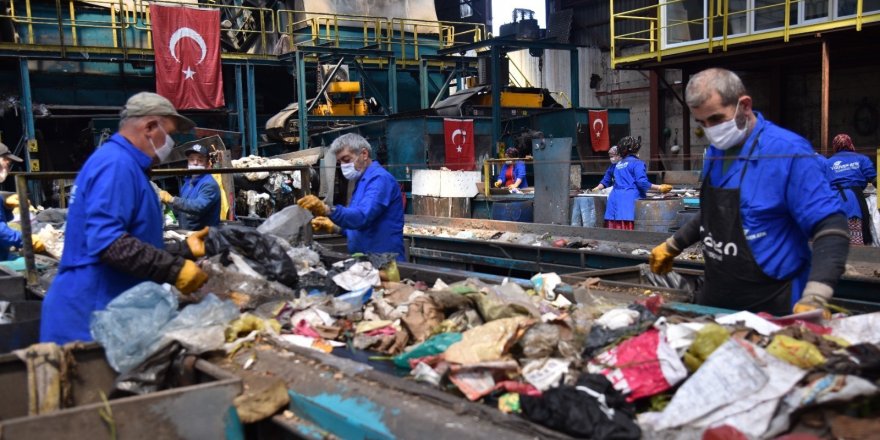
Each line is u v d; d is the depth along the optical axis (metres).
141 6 18.05
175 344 2.77
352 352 3.07
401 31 20.42
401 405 2.24
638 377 2.28
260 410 2.40
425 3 21.69
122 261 2.89
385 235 5.47
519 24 25.14
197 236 3.53
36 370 2.61
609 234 8.09
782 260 2.98
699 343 2.26
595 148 16.12
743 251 3.03
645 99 22.39
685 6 15.12
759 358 2.16
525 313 2.99
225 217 10.77
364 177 5.40
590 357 2.55
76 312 2.99
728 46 14.18
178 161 11.58
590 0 23.98
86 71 17.95
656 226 8.27
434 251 9.22
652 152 18.72
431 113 16.02
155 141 3.13
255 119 18.72
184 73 17.42
